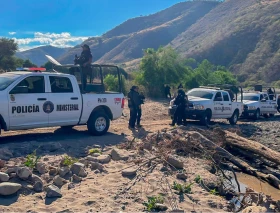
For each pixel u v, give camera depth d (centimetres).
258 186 1045
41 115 1111
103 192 760
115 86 3309
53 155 968
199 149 1195
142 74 3600
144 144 1129
